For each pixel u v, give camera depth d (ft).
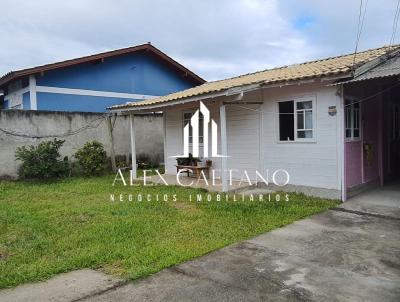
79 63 48.55
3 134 36.27
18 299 11.46
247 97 30.37
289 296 11.42
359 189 27.14
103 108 53.06
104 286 12.30
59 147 38.73
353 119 26.50
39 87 46.68
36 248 16.12
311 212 21.98
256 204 24.13
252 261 14.40
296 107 27.20
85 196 28.45
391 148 33.32
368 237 17.30
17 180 36.99
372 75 22.02
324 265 13.93
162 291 11.87
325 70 24.14
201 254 15.12
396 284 12.20
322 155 25.67
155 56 58.75
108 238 17.30
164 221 20.24
